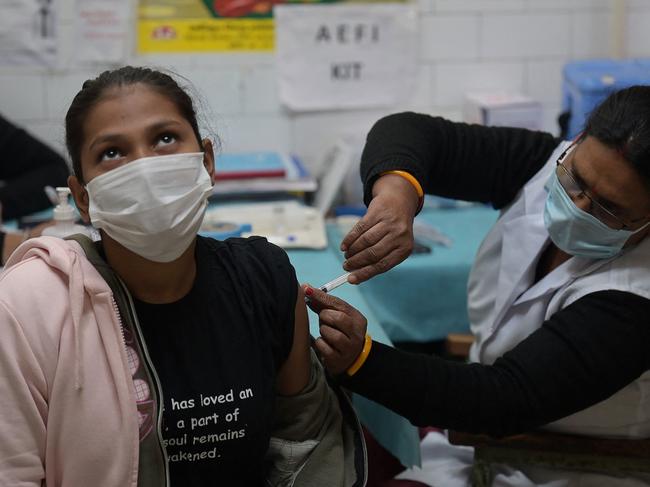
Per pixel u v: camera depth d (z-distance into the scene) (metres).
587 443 1.36
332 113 2.69
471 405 1.19
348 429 1.21
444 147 1.50
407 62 2.69
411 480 1.56
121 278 1.02
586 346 1.19
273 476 1.15
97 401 0.95
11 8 2.44
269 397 1.07
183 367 1.02
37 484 0.95
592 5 2.72
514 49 2.73
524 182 1.53
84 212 1.02
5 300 0.93
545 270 1.44
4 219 2.12
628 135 1.12
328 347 1.15
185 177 0.96
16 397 0.92
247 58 2.60
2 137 2.29
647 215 1.18
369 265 1.18
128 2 2.49
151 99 0.97
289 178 2.34
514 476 1.41
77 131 0.97
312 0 2.58
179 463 1.03
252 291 1.08
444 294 1.97
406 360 1.20
